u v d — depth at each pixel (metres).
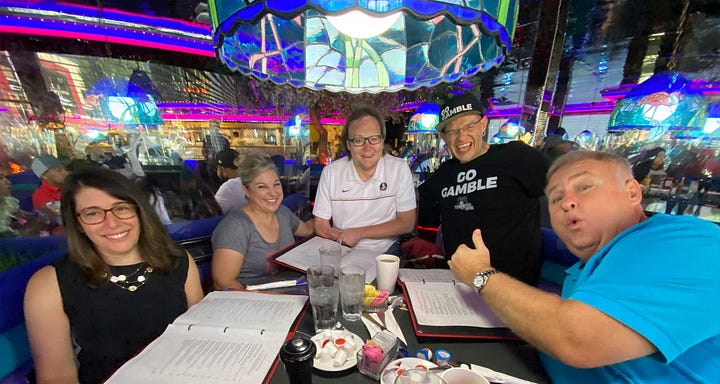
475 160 1.68
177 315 1.00
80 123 2.94
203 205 2.75
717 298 0.51
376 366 0.61
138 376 0.60
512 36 0.90
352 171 1.77
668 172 4.96
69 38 2.64
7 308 0.99
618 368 0.58
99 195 0.84
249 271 1.46
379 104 5.26
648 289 0.52
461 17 0.72
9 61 2.48
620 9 3.53
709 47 4.10
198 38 3.14
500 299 0.64
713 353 0.54
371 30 0.94
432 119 5.21
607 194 0.69
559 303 0.57
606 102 6.41
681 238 0.56
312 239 1.57
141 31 2.88
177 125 3.60
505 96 6.45
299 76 1.29
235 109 4.20
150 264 0.97
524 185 1.56
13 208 1.65
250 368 0.63
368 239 1.70
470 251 0.79
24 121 2.64
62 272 0.87
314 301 0.83
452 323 0.80
